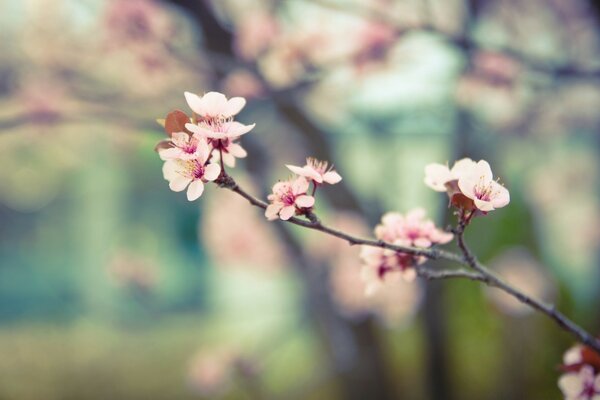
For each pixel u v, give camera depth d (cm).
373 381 178
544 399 204
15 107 141
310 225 58
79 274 467
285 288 260
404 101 161
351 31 124
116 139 200
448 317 199
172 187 57
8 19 147
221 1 139
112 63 141
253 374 191
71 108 135
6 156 326
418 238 62
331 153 162
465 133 171
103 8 127
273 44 126
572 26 164
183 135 57
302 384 215
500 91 142
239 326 371
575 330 62
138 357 324
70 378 298
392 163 222
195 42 136
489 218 234
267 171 151
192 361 308
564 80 126
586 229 315
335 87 146
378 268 62
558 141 249
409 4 122
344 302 178
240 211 214
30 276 468
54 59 143
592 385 62
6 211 505
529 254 220
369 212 173
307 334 272
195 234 491
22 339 357
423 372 195
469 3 139
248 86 129
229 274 456
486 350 221
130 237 503
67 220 511
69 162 396
